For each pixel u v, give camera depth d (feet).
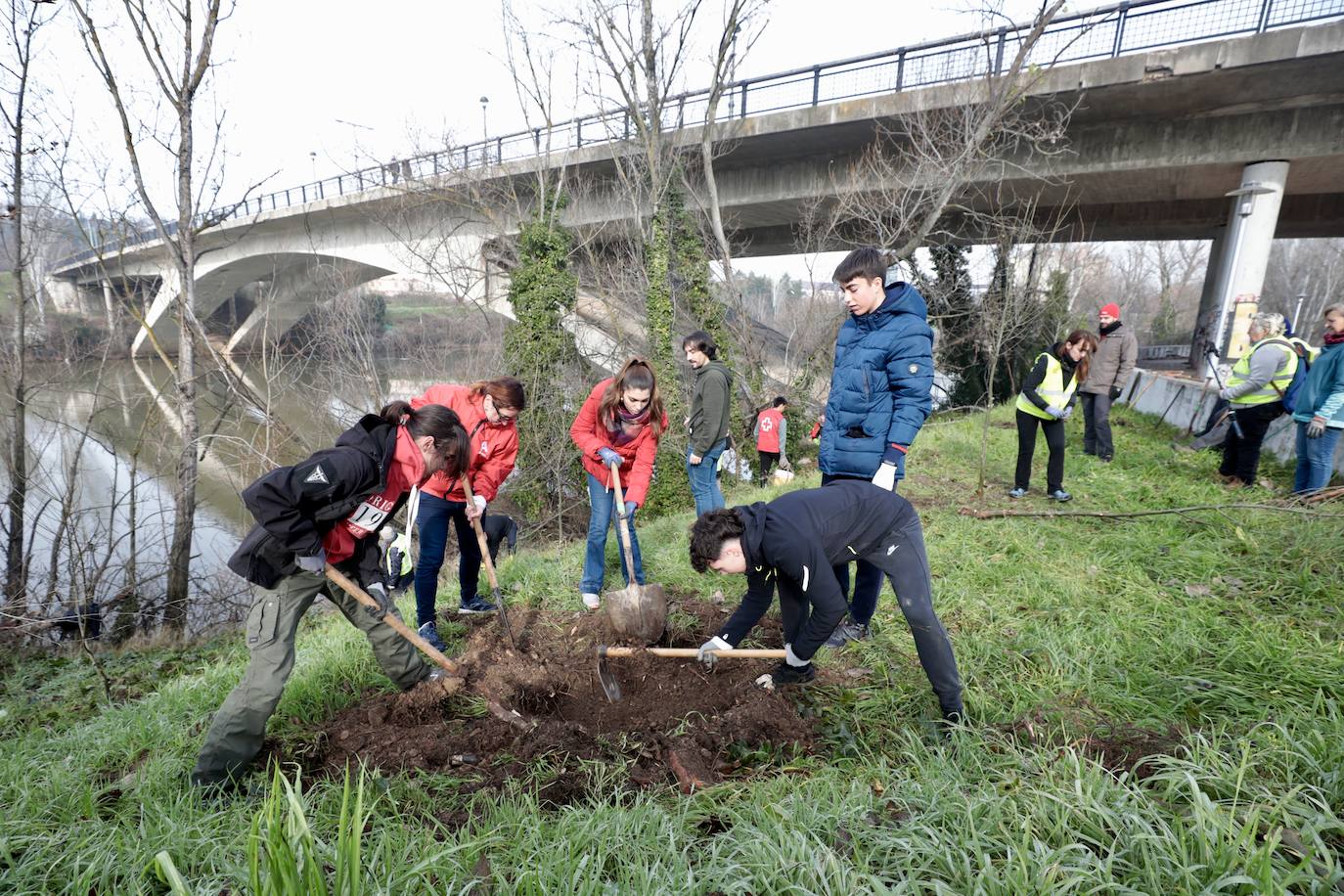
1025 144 43.52
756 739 9.23
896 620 12.57
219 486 48.73
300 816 4.97
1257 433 19.85
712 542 8.15
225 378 30.89
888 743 9.07
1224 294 41.78
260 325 78.48
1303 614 11.26
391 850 6.54
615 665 12.02
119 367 69.87
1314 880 5.19
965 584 13.80
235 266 76.48
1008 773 7.50
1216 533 15.42
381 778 8.38
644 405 13.12
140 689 18.06
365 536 9.57
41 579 33.19
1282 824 6.27
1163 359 72.64
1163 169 42.27
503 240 46.44
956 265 56.95
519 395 12.71
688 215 40.96
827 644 11.74
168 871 4.92
